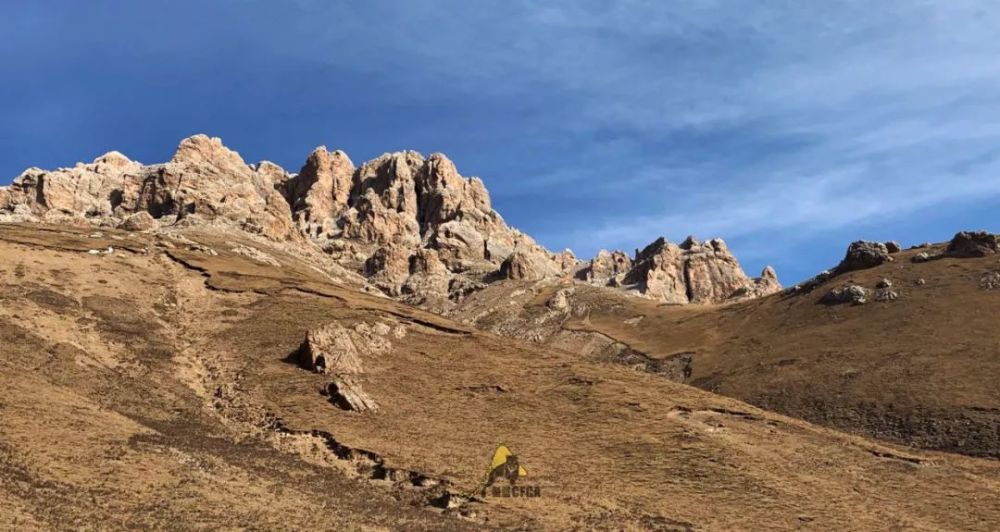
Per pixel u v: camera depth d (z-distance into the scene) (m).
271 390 66.12
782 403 91.31
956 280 112.12
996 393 79.25
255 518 37.09
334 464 53.22
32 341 63.34
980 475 63.03
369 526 39.88
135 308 83.94
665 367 120.50
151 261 105.00
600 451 60.84
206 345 76.88
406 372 76.56
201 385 66.62
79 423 45.53
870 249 130.62
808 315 119.94
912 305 108.38
